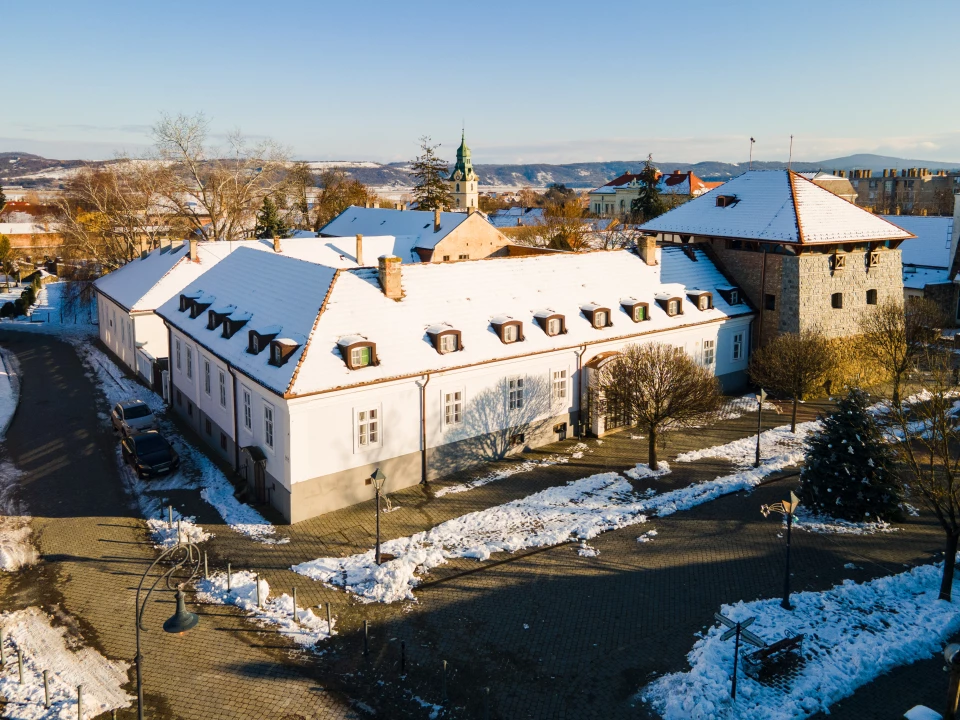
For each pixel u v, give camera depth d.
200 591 26.52
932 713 18.25
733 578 26.88
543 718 20.00
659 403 35.44
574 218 108.62
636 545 29.45
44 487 35.34
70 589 26.70
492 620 24.45
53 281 104.19
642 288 45.47
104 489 35.12
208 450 39.56
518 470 36.78
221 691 21.22
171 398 46.78
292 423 30.64
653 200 111.62
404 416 34.09
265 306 37.78
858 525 30.94
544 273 42.69
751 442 40.28
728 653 22.25
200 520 31.86
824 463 31.75
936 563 27.77
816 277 47.72
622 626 24.00
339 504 32.69
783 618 24.16
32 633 24.14
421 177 124.69
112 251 83.44
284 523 31.48
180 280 55.88
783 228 47.84
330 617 24.67
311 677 21.80
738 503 33.22
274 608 25.27
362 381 32.03
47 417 45.25
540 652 22.75
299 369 31.09
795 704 20.33
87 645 23.47
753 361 47.28
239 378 34.88
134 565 28.38
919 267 72.88
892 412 32.16
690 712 19.94
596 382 40.53
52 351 63.03
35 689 21.44
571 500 33.41
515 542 29.58
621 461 37.84
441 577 27.16
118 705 20.72
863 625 23.95
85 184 88.75
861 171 161.00
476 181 112.06
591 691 21.00
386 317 35.22
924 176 154.00
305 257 63.69
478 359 35.91
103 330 65.50
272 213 101.56
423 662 22.39
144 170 81.69
